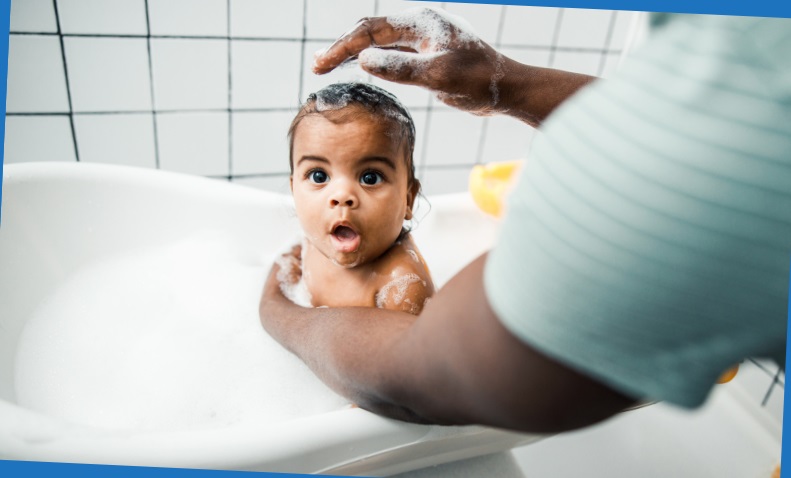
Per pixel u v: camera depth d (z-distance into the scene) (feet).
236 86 4.33
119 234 3.61
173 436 1.94
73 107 4.10
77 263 3.49
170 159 4.47
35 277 3.28
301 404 2.85
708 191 0.96
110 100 4.15
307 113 2.63
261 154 4.63
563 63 4.80
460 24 2.32
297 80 4.42
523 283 1.08
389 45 2.27
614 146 1.01
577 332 1.07
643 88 1.01
